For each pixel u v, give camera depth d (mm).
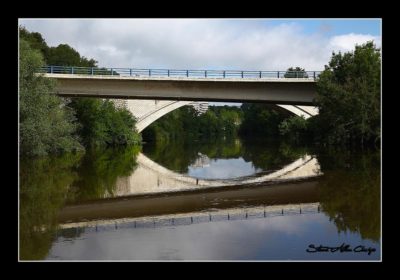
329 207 16469
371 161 31922
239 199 19438
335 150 43969
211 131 132875
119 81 45688
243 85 47156
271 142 78938
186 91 46969
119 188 23234
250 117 125125
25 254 11180
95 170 31000
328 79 45562
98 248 11727
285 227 13688
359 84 43312
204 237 12711
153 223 14672
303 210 16156
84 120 57969
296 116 64312
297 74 47812
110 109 62031
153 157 46156
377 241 11961
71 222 14961
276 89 47594
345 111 43688
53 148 40094
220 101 48344
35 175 27031
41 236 13031
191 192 21969
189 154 51531
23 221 15094
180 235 12992
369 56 45031
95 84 45625
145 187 23766
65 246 11945
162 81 46094
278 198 19203
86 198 19953
